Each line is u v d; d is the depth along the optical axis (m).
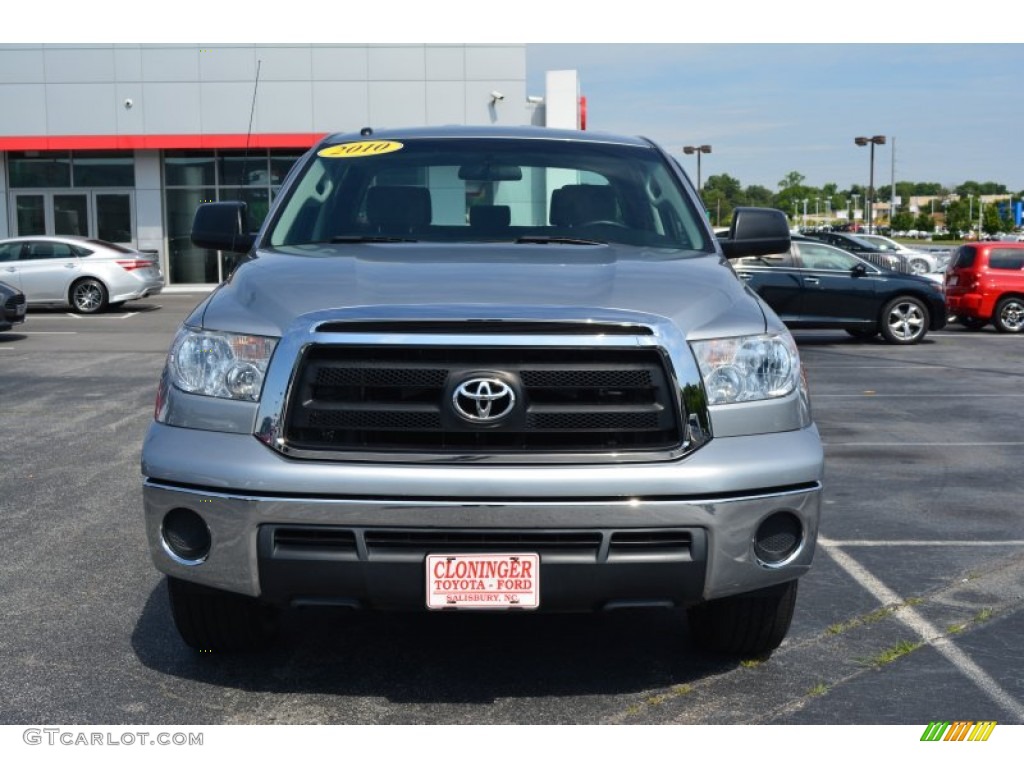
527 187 5.14
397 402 3.55
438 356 3.55
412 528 3.49
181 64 30.12
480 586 3.54
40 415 10.40
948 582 5.46
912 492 7.53
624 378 3.59
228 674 4.21
